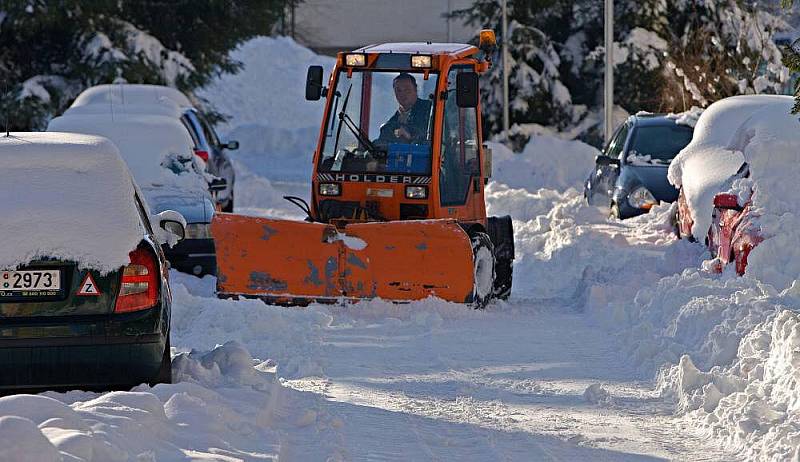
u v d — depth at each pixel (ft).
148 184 156.87
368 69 128.47
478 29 419.54
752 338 85.05
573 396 83.35
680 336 97.19
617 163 201.26
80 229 72.90
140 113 197.16
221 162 224.74
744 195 122.72
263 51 576.61
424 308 117.19
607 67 289.74
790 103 135.13
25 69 345.10
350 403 79.61
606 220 191.62
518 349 101.14
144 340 73.10
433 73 126.52
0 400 57.11
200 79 353.92
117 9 342.23
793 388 71.72
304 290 120.37
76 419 56.59
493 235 135.95
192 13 364.17
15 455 47.24
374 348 101.45
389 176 127.03
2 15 327.47
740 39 342.23
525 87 399.85
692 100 347.36
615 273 137.18
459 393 84.07
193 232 145.38
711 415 73.72
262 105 545.44
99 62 332.60
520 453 66.95
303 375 89.92
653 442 69.92
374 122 128.36
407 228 118.62
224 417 66.85
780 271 111.75
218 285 122.01
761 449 64.80
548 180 290.15
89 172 75.51
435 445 68.59
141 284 73.36
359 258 119.14
